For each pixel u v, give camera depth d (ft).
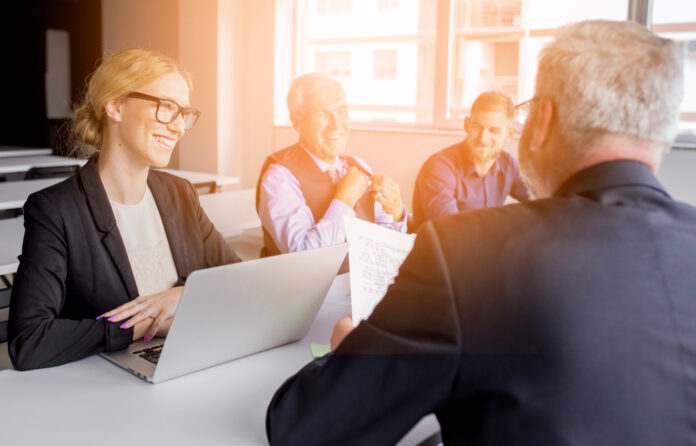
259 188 9.50
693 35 14.55
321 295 4.94
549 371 2.49
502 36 17.26
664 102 2.76
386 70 19.93
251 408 3.91
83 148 5.71
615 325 2.55
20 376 4.30
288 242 9.08
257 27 20.47
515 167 12.11
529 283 2.55
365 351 2.72
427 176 11.95
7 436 3.45
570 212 2.72
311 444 2.83
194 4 20.58
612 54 2.77
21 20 25.43
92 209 5.31
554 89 2.88
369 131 18.04
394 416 2.67
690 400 2.61
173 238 5.93
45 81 25.39
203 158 21.03
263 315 4.52
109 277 5.32
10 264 7.20
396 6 19.39
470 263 2.61
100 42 24.12
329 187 9.60
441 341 2.56
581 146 2.85
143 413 3.78
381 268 4.63
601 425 2.50
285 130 20.17
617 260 2.62
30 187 11.98
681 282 2.68
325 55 20.68
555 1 16.53
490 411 2.56
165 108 5.38
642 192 2.80
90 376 4.32
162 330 4.99
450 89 18.01
